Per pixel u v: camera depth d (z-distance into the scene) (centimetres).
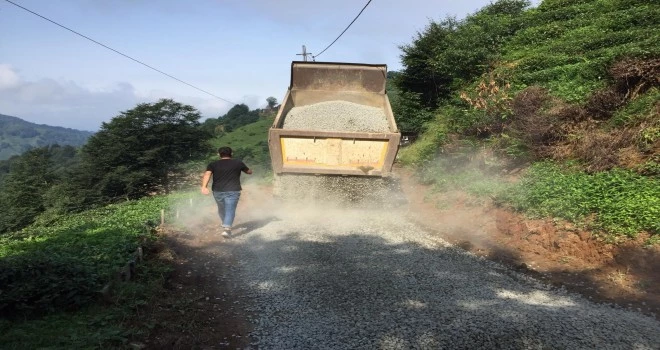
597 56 1481
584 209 777
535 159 1146
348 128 1095
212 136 4697
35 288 494
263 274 654
